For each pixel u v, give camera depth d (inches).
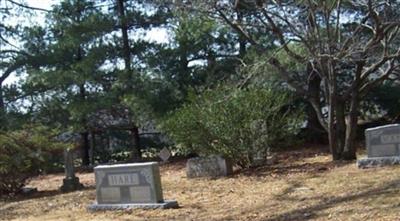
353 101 525.0
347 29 564.1
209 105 503.5
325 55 461.1
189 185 457.4
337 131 529.7
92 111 787.4
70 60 837.8
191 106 513.7
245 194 385.7
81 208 389.1
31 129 596.1
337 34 484.1
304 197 349.7
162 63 770.8
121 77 763.4
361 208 296.5
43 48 842.2
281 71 537.6
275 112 523.8
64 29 796.6
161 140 870.4
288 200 346.3
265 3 493.7
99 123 834.8
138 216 338.3
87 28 783.1
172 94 748.6
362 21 495.8
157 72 762.2
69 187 516.1
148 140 876.0
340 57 477.7
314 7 460.4
